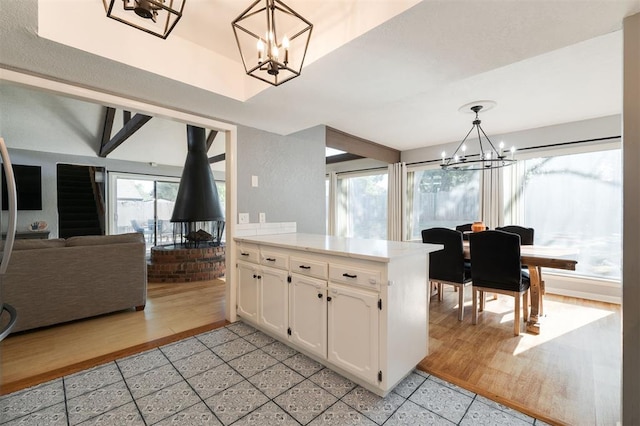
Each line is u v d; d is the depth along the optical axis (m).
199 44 2.09
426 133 4.50
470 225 4.31
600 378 1.95
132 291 3.18
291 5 1.62
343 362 1.92
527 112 3.53
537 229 4.24
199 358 2.21
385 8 1.40
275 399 1.75
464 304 3.51
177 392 1.81
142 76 1.92
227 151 2.93
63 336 2.60
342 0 1.57
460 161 3.64
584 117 3.72
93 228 6.58
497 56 1.71
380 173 6.33
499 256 2.70
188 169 5.02
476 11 1.31
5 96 4.07
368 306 1.79
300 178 3.57
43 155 5.69
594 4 1.25
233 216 2.91
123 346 2.41
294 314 2.26
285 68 1.32
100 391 1.82
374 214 6.56
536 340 2.52
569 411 1.64
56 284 2.75
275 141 3.29
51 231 5.76
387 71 1.88
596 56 2.27
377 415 1.62
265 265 2.54
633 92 1.30
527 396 1.77
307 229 3.65
